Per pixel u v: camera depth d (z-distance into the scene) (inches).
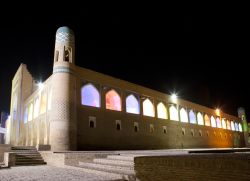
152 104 823.1
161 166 211.9
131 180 230.1
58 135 516.4
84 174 277.6
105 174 263.0
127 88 738.2
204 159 180.5
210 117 1161.4
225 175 166.1
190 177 187.9
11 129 959.6
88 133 596.7
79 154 375.6
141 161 230.2
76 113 577.3
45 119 645.3
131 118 725.3
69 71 564.4
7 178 256.4
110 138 646.5
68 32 595.5
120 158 318.0
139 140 730.8
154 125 802.8
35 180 238.8
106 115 653.3
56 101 538.0
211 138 1119.0
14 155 398.6
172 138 869.2
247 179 153.2
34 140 724.7
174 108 926.4
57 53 585.6
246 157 159.5
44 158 440.5
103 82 668.7
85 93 617.9
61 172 300.5
